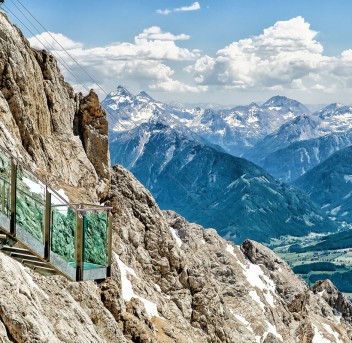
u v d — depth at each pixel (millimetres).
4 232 23484
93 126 105375
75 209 25594
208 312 116312
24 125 85375
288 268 192375
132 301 92812
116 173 115375
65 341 53219
